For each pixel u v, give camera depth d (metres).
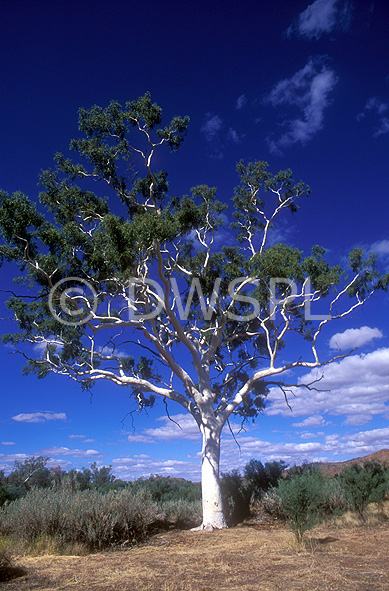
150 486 25.77
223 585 6.43
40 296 18.19
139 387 21.81
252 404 23.73
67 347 22.31
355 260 20.48
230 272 19.52
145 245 15.56
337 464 33.56
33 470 30.14
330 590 5.71
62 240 17.02
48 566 8.53
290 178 22.80
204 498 17.75
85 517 11.68
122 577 7.31
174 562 8.94
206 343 23.12
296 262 18.00
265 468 22.61
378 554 8.34
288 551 9.38
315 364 20.34
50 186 20.05
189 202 19.23
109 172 20.75
